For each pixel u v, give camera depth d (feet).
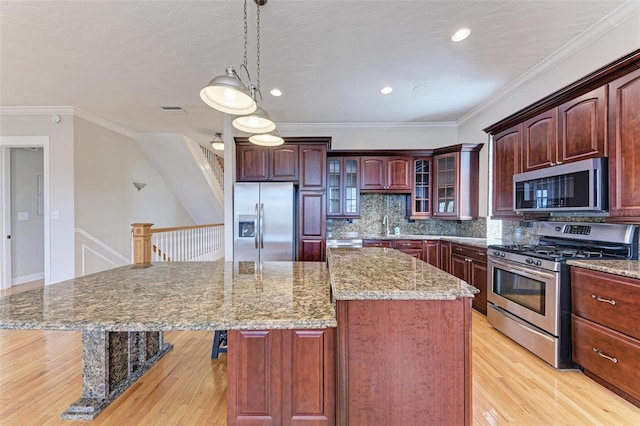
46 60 9.01
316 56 8.82
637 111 6.04
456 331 4.07
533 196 8.84
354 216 14.78
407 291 4.00
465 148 13.48
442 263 13.84
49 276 13.43
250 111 5.73
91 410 5.52
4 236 14.37
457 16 7.01
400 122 15.49
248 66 9.40
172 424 5.38
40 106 13.05
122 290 5.01
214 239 20.52
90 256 14.43
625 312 5.81
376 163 14.82
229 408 4.29
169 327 3.53
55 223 13.50
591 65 7.84
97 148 14.98
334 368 4.25
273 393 4.29
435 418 4.06
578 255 7.47
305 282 5.56
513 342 8.75
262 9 6.74
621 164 6.37
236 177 14.25
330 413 4.26
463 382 4.07
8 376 6.93
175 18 7.07
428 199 14.80
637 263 6.52
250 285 5.33
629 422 5.39
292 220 13.50
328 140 13.91
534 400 6.04
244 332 4.30
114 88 11.16
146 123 15.67
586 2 6.56
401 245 14.03
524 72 9.85
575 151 7.48
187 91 11.43
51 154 13.47
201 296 4.64
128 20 7.13
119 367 6.31
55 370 7.20
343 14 6.92
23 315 3.81
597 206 6.72
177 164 19.70
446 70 9.71
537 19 7.13
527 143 9.25
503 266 9.10
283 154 13.96
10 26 7.30
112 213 16.11
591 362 6.56
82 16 6.97
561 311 7.17
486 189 12.96
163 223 20.92
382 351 4.05
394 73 9.91
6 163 14.33
